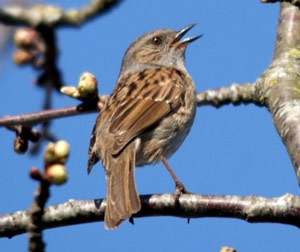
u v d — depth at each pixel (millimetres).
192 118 12195
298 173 9445
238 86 12133
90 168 11398
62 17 7047
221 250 7926
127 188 9961
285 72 11719
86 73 10273
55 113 10016
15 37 7047
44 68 7230
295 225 9227
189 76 12734
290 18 12852
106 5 7137
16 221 9625
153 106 11641
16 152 9781
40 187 7648
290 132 10094
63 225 9672
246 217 9281
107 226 9258
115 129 11125
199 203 9461
